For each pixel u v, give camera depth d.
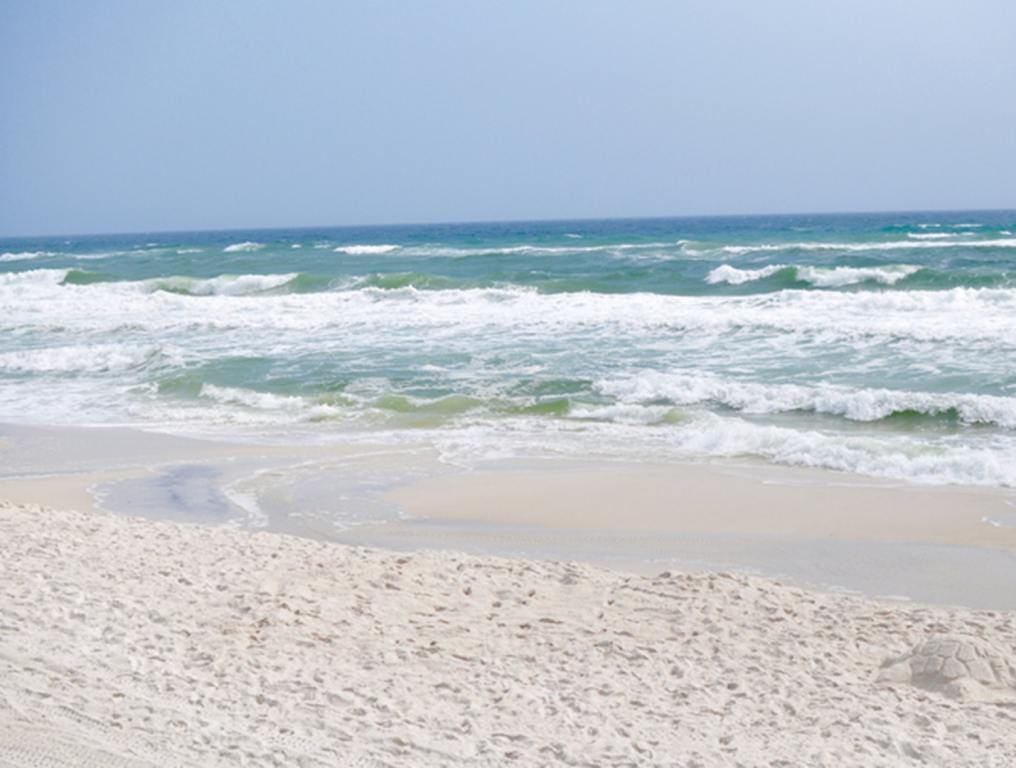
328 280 34.25
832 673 6.49
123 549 8.72
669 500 11.72
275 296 31.80
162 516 11.46
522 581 8.38
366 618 7.24
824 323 21.78
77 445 15.27
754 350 20.20
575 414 16.41
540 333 23.08
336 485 12.69
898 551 9.78
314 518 11.30
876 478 12.42
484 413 16.75
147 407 18.05
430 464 13.68
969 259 34.41
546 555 9.91
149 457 14.41
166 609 7.05
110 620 6.68
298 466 13.70
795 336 21.06
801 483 12.28
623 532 10.62
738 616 7.59
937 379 17.14
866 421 15.37
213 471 13.51
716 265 36.53
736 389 16.75
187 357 21.88
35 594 7.03
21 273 40.56
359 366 20.25
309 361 21.00
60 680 5.40
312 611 7.25
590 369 19.17
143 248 81.19
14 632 6.15
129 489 12.67
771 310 24.30
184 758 4.50
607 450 14.20
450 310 27.12
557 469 13.24
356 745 4.89
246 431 16.11
